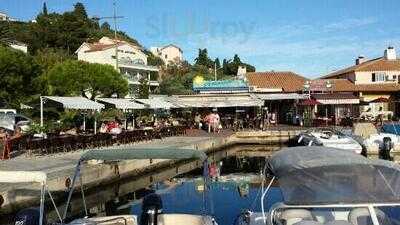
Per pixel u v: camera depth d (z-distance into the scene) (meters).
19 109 45.84
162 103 45.47
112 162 22.19
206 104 51.19
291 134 43.88
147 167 25.72
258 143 44.16
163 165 27.64
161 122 44.59
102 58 86.19
